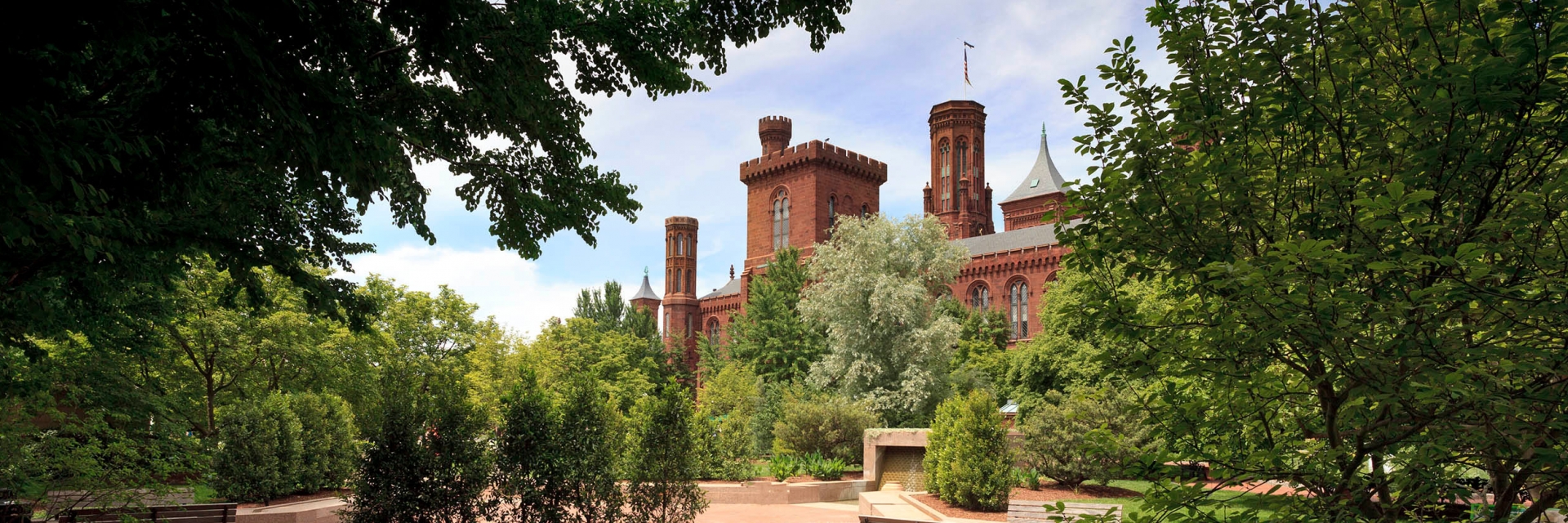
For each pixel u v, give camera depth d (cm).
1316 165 593
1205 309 605
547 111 1228
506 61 1058
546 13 1155
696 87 1332
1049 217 687
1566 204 486
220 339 2598
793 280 6719
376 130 762
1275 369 756
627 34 1203
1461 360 495
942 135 11162
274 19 646
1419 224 505
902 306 4228
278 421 2323
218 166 894
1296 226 585
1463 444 528
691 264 10494
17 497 1318
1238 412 620
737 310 9225
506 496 1492
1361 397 551
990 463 2023
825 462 3019
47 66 634
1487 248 478
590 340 6625
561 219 1391
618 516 1584
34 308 862
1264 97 580
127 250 856
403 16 752
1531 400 486
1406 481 565
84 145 608
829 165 8719
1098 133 675
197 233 930
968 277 7306
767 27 1127
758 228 9125
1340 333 499
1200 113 623
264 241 1071
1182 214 609
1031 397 3950
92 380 1395
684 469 1662
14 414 1284
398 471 1430
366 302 1173
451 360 4469
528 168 1395
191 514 1673
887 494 2475
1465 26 545
